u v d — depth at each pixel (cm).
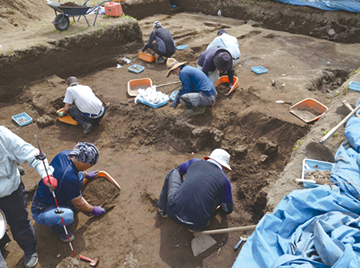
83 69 652
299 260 204
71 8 611
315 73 613
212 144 460
